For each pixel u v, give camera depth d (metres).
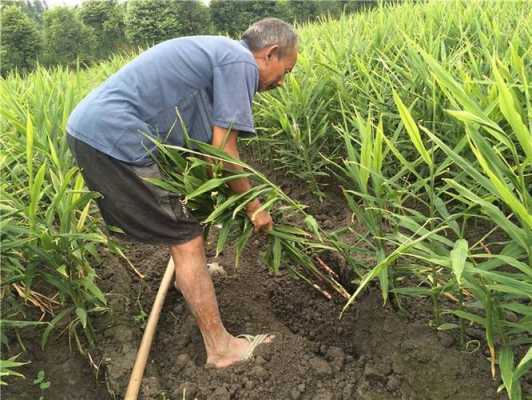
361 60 3.26
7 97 3.32
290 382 1.99
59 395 2.05
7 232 1.98
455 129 2.33
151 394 1.98
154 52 1.95
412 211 1.84
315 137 3.12
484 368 1.77
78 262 2.12
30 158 1.90
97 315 2.31
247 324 2.29
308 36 5.23
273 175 3.67
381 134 1.75
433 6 4.76
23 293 2.22
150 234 2.01
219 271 2.61
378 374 1.91
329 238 2.23
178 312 2.42
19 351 2.15
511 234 1.41
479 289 1.53
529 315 1.48
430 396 1.78
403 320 2.04
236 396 1.95
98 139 1.88
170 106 1.91
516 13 3.90
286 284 2.55
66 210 1.99
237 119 1.86
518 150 2.23
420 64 2.47
